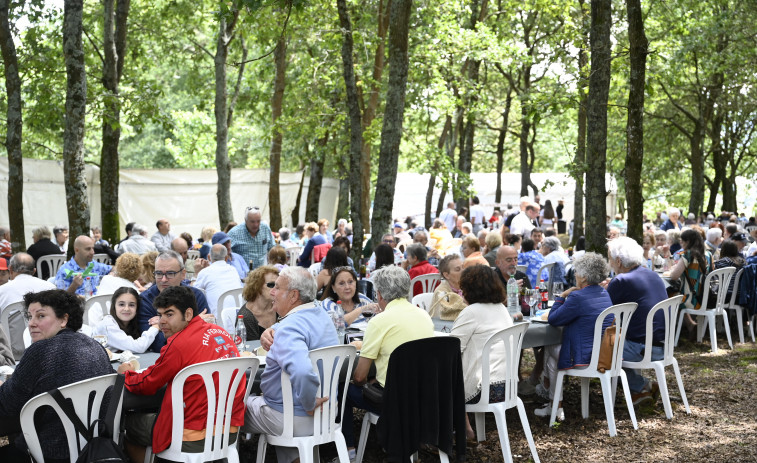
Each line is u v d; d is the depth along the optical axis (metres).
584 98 10.20
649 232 12.04
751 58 20.84
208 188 20.00
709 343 9.48
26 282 6.70
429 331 4.98
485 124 24.88
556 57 12.24
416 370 4.61
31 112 16.20
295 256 13.80
